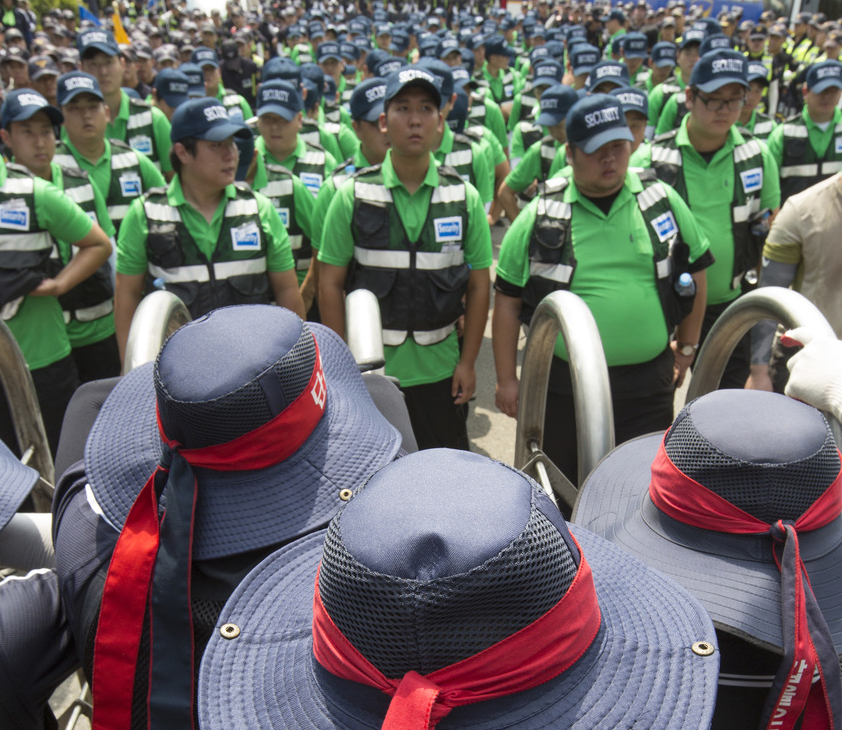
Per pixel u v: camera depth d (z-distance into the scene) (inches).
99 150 167.6
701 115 134.7
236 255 119.3
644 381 109.6
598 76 215.6
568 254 107.0
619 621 33.1
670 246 107.0
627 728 28.6
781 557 43.0
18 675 40.2
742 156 139.1
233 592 36.2
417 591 26.5
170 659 37.5
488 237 122.4
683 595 34.7
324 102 300.0
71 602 41.3
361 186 117.2
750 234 141.4
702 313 119.4
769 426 44.1
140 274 121.0
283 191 154.4
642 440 61.1
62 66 270.1
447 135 180.2
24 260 119.3
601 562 37.8
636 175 109.3
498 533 27.3
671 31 489.1
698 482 44.8
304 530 39.8
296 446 41.5
